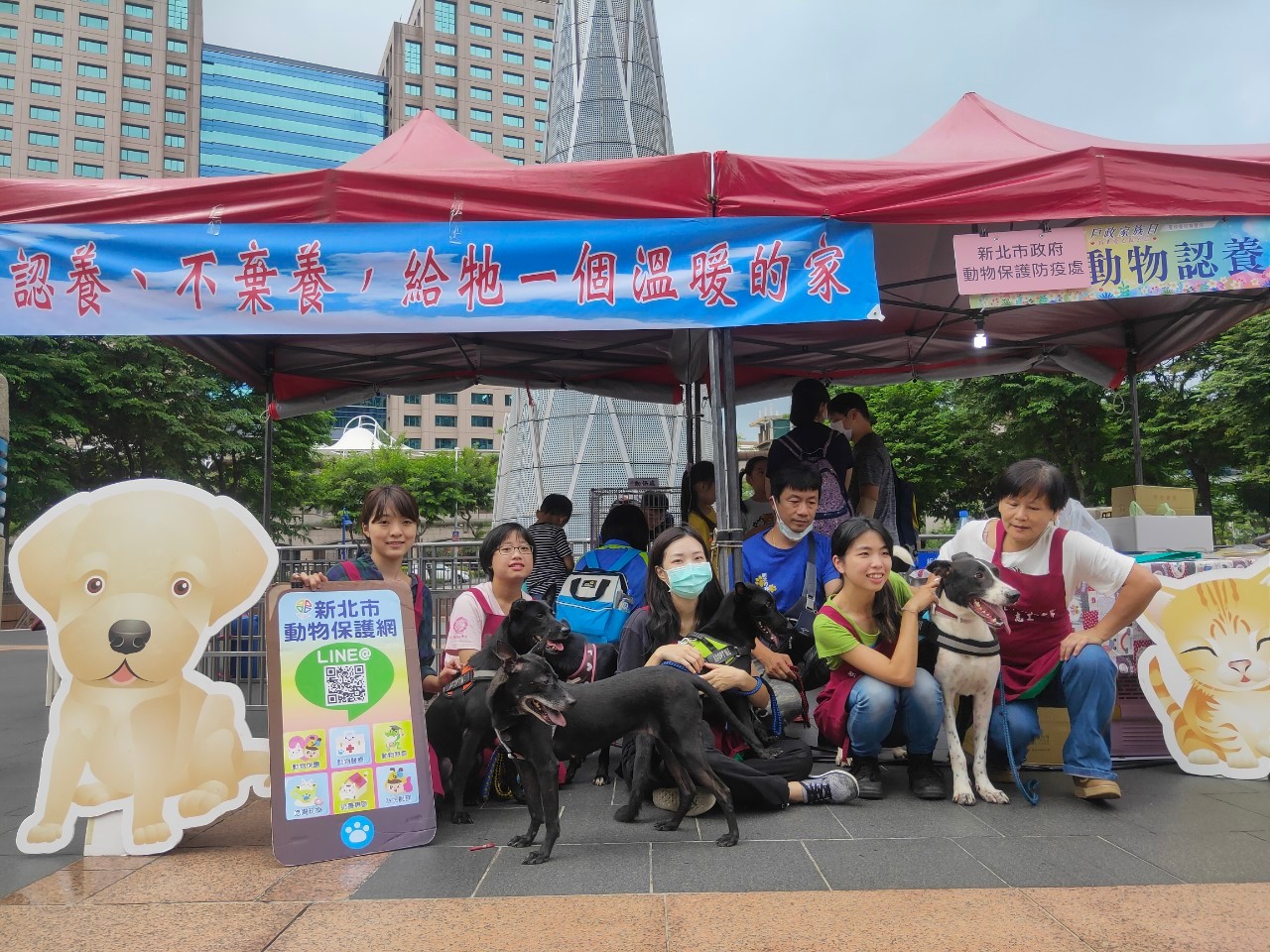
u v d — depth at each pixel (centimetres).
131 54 7900
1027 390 2192
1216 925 252
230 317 439
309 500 3331
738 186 455
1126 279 457
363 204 447
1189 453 2275
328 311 442
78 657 350
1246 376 2003
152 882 310
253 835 371
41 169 7362
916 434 2609
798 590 485
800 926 256
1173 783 418
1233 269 452
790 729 539
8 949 253
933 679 394
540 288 448
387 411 8669
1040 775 437
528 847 341
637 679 350
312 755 341
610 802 414
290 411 815
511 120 10169
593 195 452
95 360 2162
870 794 400
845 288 450
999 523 419
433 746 409
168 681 356
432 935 256
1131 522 544
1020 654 405
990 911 264
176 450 2362
